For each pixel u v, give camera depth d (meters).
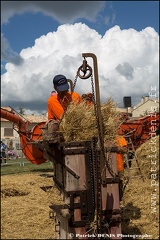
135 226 6.09
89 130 4.07
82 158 3.87
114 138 4.18
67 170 3.83
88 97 4.39
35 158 7.23
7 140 32.84
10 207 8.02
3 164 19.56
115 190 3.93
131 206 7.08
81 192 3.78
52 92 4.93
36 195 9.03
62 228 4.09
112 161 3.99
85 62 3.87
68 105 4.07
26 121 9.12
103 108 4.26
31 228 6.86
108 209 3.89
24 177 11.05
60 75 4.56
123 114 4.46
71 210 3.76
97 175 3.74
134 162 10.92
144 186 8.38
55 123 4.03
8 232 6.63
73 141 3.97
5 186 9.41
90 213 3.77
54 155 3.95
